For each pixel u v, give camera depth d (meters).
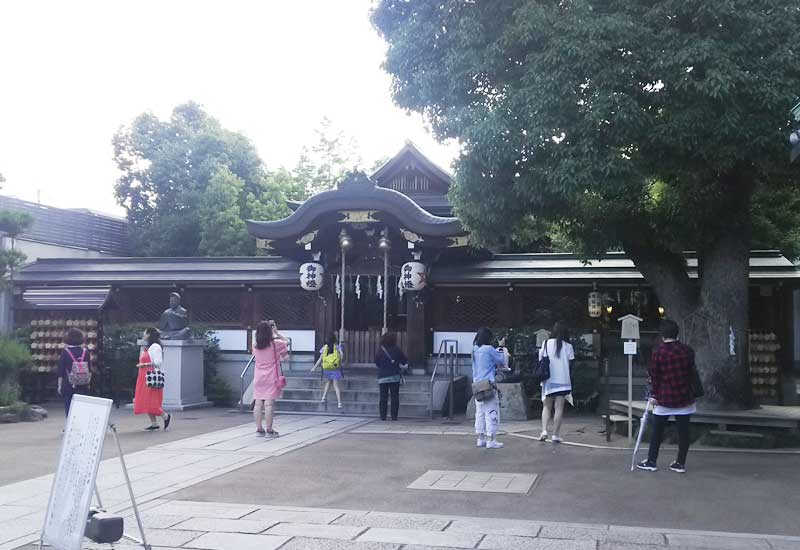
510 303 19.00
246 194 35.62
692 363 9.46
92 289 19.09
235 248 30.98
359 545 6.27
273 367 13.02
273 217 34.31
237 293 20.56
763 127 10.30
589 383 16.89
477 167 11.92
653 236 12.67
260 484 8.84
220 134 35.62
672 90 10.63
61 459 5.84
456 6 12.33
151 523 7.02
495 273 18.83
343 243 18.59
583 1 11.09
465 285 19.05
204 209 31.38
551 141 11.12
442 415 16.42
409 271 18.23
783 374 17.41
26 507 7.68
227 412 17.16
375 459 10.57
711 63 10.30
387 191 17.95
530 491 8.41
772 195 15.34
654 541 6.33
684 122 10.42
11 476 9.31
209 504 7.81
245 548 6.20
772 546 6.17
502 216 12.24
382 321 20.66
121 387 18.88
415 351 18.91
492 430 11.58
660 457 10.53
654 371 9.54
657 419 9.50
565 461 10.35
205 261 21.36
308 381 18.12
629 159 11.21
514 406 15.56
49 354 18.89
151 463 10.20
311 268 18.98
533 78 11.18
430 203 21.80
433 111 12.89
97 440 5.53
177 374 17.62
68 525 5.45
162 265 21.33
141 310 21.08
